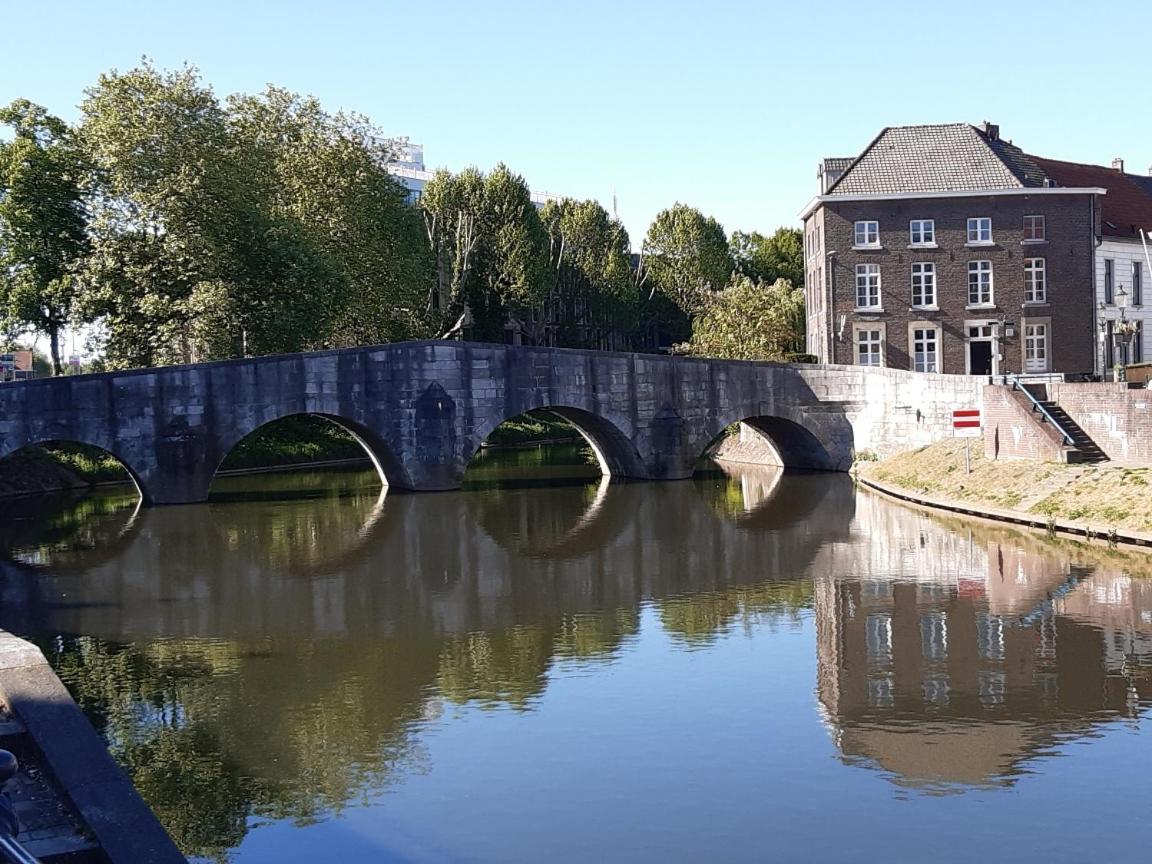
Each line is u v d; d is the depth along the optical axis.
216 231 49.47
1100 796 13.87
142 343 50.31
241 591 27.47
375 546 34.03
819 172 60.31
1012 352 55.06
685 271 102.69
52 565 31.56
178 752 16.12
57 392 40.75
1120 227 58.72
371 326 61.84
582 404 49.12
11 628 23.86
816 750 15.60
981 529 33.84
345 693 18.78
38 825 10.87
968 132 57.28
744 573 28.27
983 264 55.22
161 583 28.62
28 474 52.75
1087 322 55.62
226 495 47.97
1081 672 18.80
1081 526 31.64
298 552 33.12
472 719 17.27
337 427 70.88
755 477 52.69
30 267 50.84
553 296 90.88
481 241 81.19
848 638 21.42
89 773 11.40
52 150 50.59
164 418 42.81
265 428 65.31
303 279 51.12
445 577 28.88
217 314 48.91
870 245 55.09
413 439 47.06
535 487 49.78
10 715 12.54
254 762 15.71
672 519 38.75
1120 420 35.56
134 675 20.12
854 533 34.19
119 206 48.97
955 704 17.38
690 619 23.41
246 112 57.34
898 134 57.44
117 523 39.66
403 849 12.95
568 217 97.06
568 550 32.72
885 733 16.20
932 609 23.50
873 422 51.94
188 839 13.37
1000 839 12.77
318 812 14.00
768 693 18.17
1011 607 23.38
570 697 18.23
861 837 12.92
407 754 15.85
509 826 13.47
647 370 50.34
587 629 22.80
